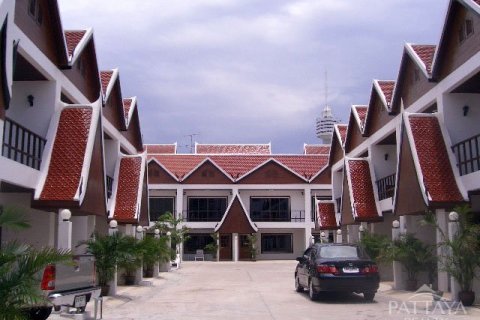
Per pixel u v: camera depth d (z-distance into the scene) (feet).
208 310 44.16
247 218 150.71
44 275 31.58
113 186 75.36
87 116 51.93
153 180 157.17
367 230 74.69
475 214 57.88
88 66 63.93
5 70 37.70
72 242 53.47
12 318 21.76
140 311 43.83
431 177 53.93
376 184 82.89
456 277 44.45
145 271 84.74
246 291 61.05
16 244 25.26
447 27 55.88
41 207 46.50
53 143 50.06
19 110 52.08
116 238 53.36
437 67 58.59
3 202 48.14
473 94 58.18
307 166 163.53
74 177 47.67
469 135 57.52
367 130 85.87
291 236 160.66
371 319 37.99
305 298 52.60
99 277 53.26
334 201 110.32
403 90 70.64
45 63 50.26
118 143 78.95
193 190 159.63
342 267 46.93
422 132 57.31
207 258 156.76
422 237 60.54
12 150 46.06
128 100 88.48
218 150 178.09
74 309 38.68
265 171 158.10
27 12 46.24
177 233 112.98
